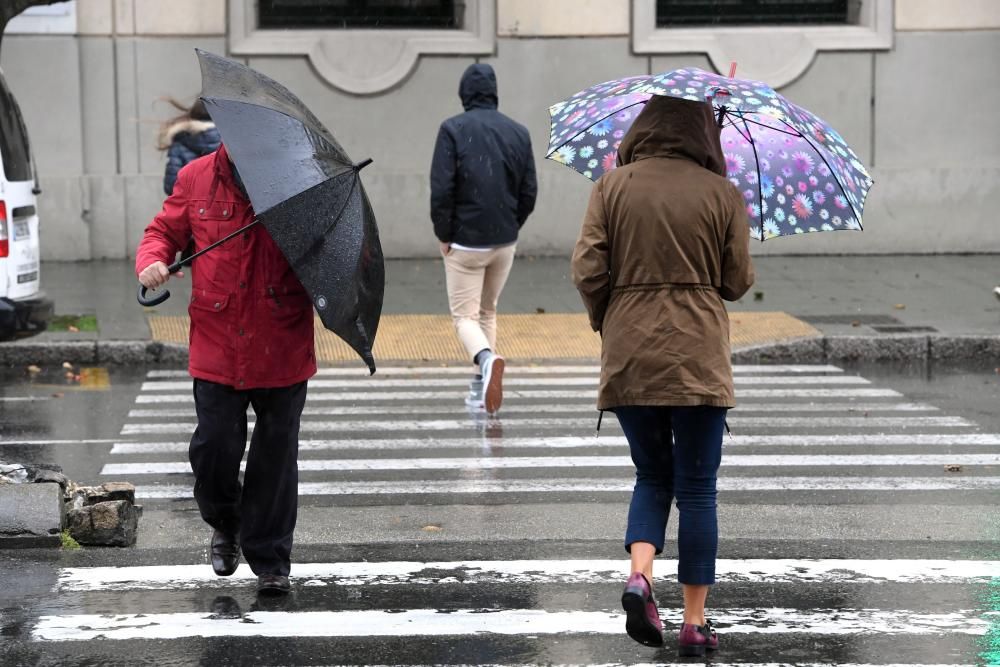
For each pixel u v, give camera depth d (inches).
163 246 446.3
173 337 1042.7
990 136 1487.5
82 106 1401.3
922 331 1088.8
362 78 1440.7
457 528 588.1
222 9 1414.9
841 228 466.3
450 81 1450.5
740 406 882.1
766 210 470.6
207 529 580.4
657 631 402.3
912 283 1317.7
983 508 623.8
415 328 1120.2
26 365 1008.2
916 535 576.7
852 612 471.2
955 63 1477.6
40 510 546.3
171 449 743.1
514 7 1444.4
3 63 1379.2
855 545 559.5
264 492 466.3
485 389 820.6
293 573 514.3
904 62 1476.4
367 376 982.4
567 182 1464.1
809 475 689.6
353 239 434.0
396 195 1453.0
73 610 466.3
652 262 414.0
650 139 425.4
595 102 453.1
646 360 410.3
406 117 1451.8
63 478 578.9
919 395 922.1
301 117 447.8
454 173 832.3
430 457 731.4
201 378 448.5
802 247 1492.4
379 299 450.9
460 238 838.5
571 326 1133.7
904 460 724.7
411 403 886.4
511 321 1149.7
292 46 1427.2
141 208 1413.6
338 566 525.3
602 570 522.0
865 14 1475.1
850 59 1472.7
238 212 444.8
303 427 810.8
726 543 562.3
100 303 1176.2
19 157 895.1
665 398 408.5
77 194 1400.1
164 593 486.3
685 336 410.9
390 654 426.0
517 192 851.4
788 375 1000.9
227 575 486.0
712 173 423.8
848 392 932.6
